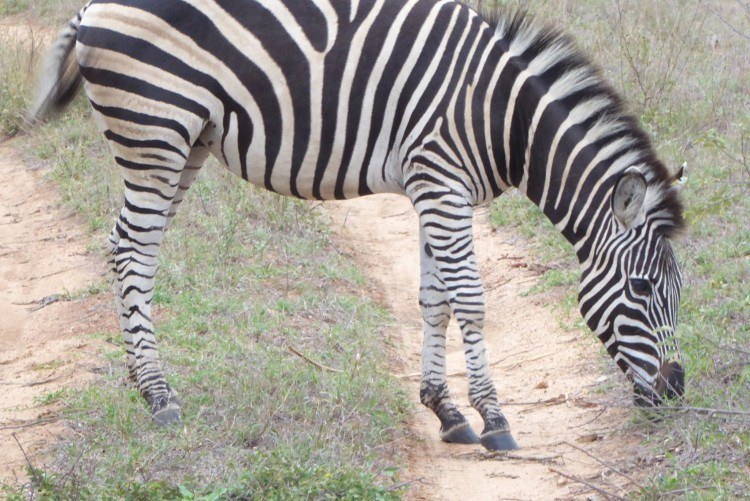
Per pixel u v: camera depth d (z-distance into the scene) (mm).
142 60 11664
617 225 11547
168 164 11945
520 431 12500
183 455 10797
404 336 15797
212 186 19938
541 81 11695
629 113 11891
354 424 11875
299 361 13641
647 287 11516
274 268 17094
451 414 12367
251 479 9953
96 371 13219
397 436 12203
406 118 11609
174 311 15023
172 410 11734
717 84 22016
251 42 11625
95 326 14891
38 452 11055
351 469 10344
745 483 9609
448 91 11508
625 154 11625
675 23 24344
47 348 14227
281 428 11648
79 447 10945
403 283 17922
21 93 24828
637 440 11484
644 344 11602
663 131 20031
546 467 11336
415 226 20609
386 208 21875
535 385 13805
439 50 11539
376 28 11562
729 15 25766
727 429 10820
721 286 14320
